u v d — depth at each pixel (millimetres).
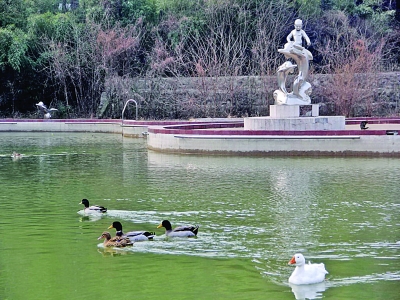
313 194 30938
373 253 21672
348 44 68062
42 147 52000
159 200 30047
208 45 70250
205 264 20750
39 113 73250
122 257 21562
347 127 52250
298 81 46906
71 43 77438
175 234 23625
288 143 43156
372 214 26969
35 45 76188
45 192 32500
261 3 73750
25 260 21500
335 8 78188
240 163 40688
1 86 76000
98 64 74562
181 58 70188
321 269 19406
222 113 68125
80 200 30469
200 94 68562
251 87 68125
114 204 29422
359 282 19031
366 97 65312
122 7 78562
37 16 76500
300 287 18766
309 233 24172
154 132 48156
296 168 38312
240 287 18859
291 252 21891
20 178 36750
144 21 77938
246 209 28031
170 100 69438
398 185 32719
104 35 74125
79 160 43781
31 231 25016
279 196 30609
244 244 22750
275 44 71438
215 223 25688
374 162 40281
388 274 19641
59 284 19312
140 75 72750
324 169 37812
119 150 49125
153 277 19734
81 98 74938
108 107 71250
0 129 67750
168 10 78250
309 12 75562
